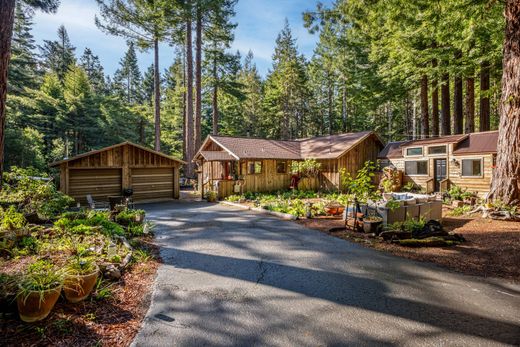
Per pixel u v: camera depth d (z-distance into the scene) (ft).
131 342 9.43
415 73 59.47
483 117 54.80
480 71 51.29
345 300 12.47
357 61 80.69
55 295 10.29
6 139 65.77
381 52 64.49
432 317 11.02
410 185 50.31
